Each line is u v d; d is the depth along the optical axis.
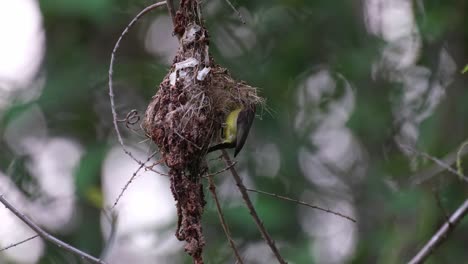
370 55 14.75
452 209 12.33
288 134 14.59
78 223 14.30
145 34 15.33
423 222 12.41
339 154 15.64
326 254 14.71
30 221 7.95
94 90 14.29
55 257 14.10
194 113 8.10
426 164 12.53
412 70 14.88
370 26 15.02
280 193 14.38
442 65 14.43
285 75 14.62
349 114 14.95
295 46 14.66
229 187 13.67
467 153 11.98
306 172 15.33
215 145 8.24
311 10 14.84
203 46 8.52
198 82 8.27
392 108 14.73
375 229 14.38
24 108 13.51
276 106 14.24
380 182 14.84
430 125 13.34
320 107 15.41
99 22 12.32
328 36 14.97
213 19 14.30
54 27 14.57
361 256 13.76
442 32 13.43
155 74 14.23
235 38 14.55
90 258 7.92
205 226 13.30
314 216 15.05
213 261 13.13
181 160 7.89
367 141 15.03
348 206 15.23
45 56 14.51
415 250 12.35
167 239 13.18
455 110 13.33
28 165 14.55
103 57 14.81
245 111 8.76
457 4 13.67
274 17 14.79
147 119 8.30
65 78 14.09
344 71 14.81
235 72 14.24
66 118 14.35
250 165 14.30
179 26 8.53
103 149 13.38
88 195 11.59
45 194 14.56
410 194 12.68
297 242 13.71
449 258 12.49
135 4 14.20
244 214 12.92
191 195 7.81
